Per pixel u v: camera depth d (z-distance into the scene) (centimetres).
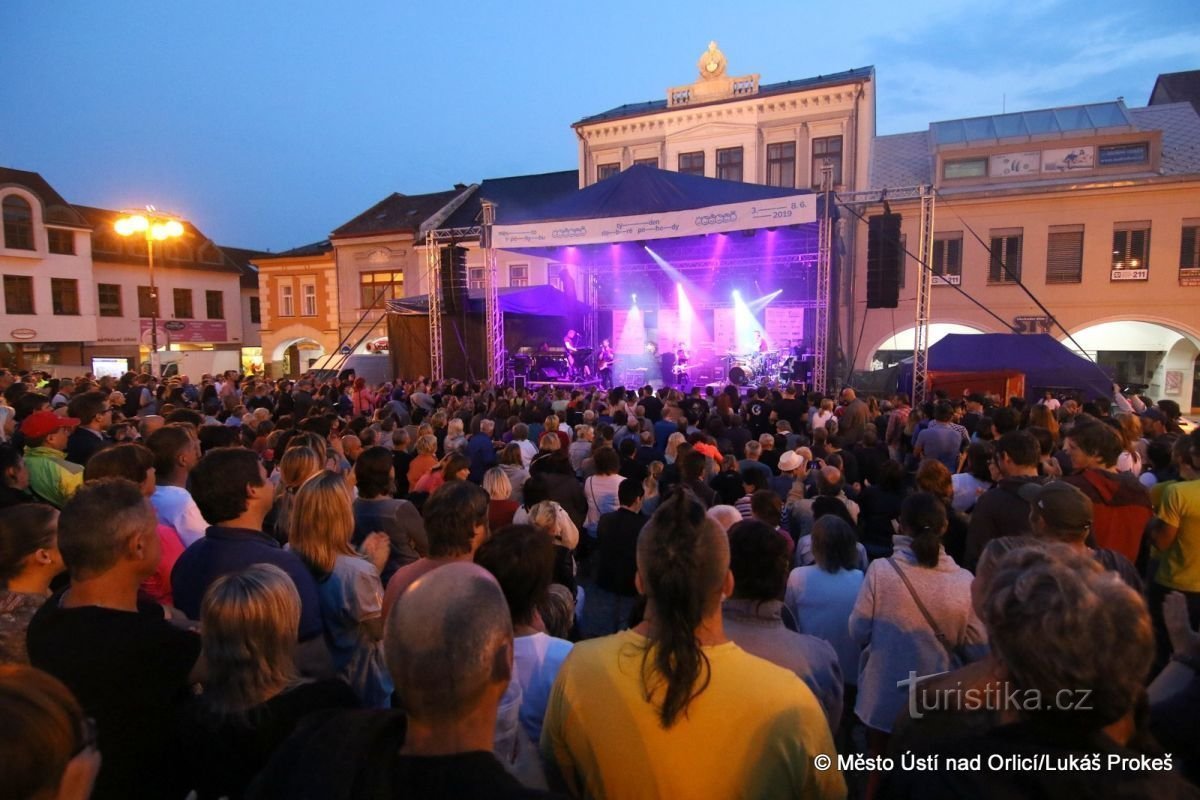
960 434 766
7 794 100
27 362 3203
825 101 2242
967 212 2152
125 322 3578
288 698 192
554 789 191
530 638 244
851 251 2228
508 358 2023
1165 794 125
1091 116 2225
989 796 127
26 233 3158
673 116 2438
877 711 293
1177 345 2127
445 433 861
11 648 222
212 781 189
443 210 2916
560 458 596
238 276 4106
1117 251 2033
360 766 129
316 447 471
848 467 703
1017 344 1394
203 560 270
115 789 189
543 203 2941
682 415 902
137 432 666
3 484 399
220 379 1656
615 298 2308
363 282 2992
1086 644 123
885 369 1833
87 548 211
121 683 195
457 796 125
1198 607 355
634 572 482
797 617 366
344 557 297
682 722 167
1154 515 374
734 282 2153
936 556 300
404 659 133
